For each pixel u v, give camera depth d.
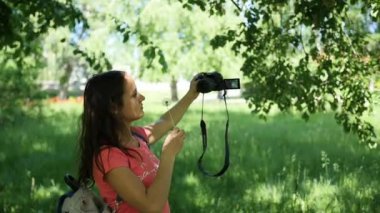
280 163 9.77
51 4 6.55
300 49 6.11
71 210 2.64
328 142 11.95
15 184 8.50
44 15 6.65
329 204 6.66
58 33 22.31
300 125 15.66
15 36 6.78
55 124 16.62
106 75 2.68
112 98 2.63
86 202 2.64
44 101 20.17
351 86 5.62
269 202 7.12
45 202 7.31
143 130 3.02
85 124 2.65
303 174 8.64
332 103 5.79
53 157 10.61
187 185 8.35
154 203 2.50
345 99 5.69
